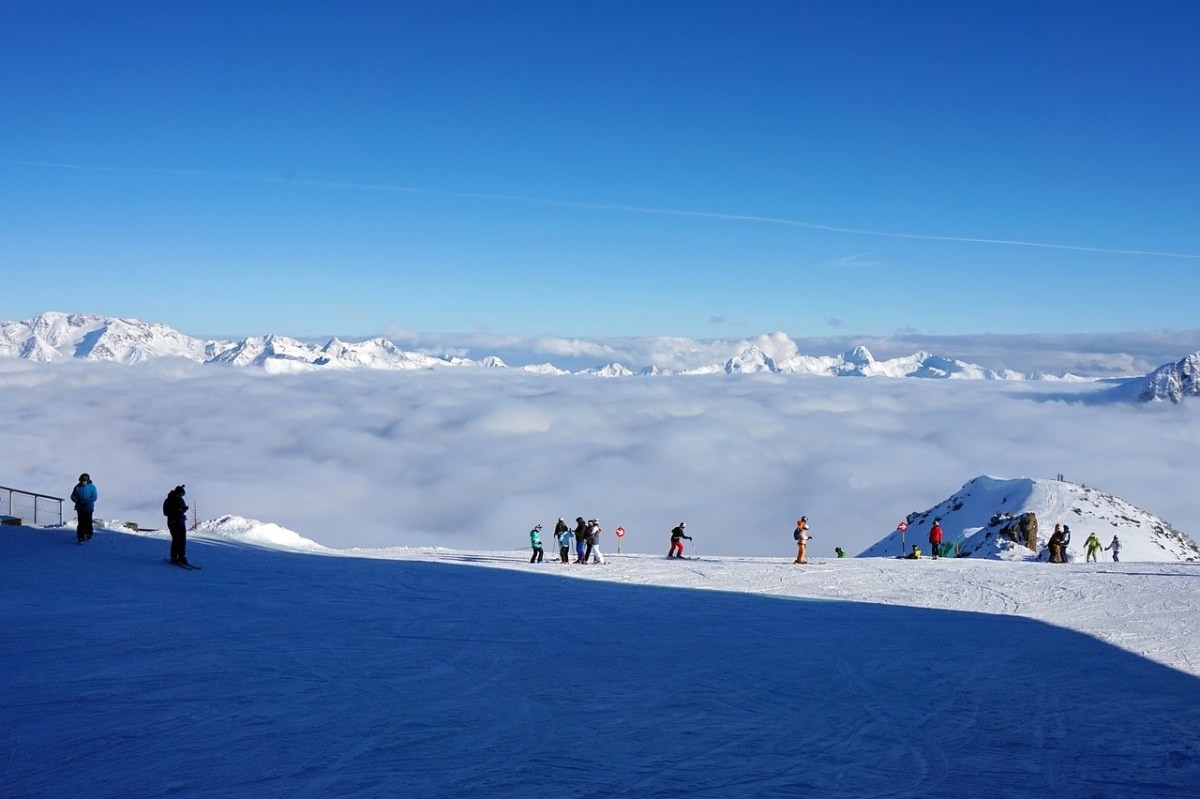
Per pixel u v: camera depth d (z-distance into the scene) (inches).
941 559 1493.6
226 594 814.5
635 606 842.8
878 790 351.3
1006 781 363.6
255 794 332.8
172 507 962.1
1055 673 567.8
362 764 369.7
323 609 762.2
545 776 360.8
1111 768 380.2
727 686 525.7
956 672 569.3
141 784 340.5
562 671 557.0
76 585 799.7
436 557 1365.7
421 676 531.8
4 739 389.4
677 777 363.3
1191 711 475.2
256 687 488.7
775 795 344.2
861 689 522.6
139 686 480.7
